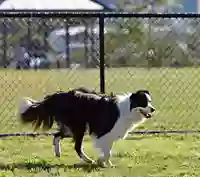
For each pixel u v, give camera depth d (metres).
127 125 9.17
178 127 13.02
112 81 20.34
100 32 10.55
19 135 10.84
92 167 9.02
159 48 17.59
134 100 9.07
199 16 10.75
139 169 8.90
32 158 9.68
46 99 9.33
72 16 10.41
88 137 11.47
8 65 19.56
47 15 10.36
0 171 8.70
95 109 9.09
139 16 10.57
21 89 18.33
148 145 10.94
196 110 15.63
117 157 9.83
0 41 16.67
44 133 10.78
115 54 17.44
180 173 8.66
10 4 35.38
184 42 17.70
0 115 14.12
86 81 18.94
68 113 9.12
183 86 19.77
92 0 37.75
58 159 9.59
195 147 10.77
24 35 16.50
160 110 15.54
